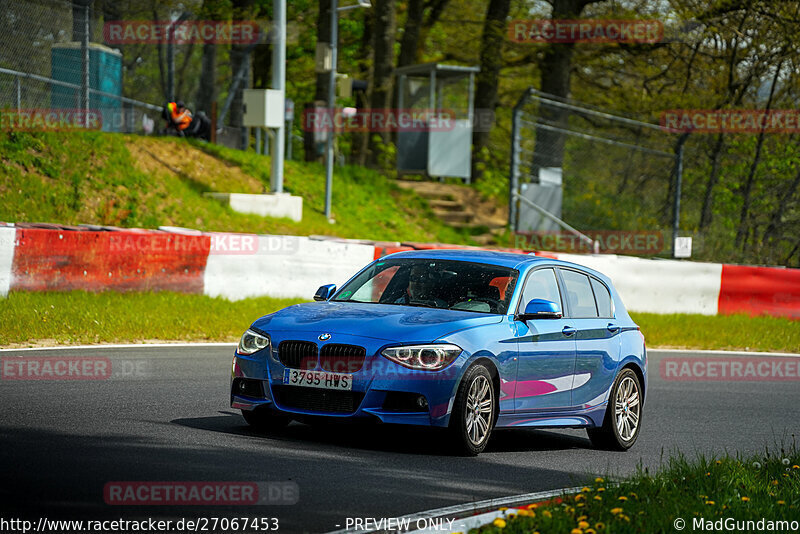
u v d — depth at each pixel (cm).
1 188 7281
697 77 12638
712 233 11044
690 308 8269
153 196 8088
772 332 7431
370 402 2786
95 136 8288
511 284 3219
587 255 7906
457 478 2598
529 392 3138
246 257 6406
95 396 3462
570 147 11488
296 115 16488
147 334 5188
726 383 5478
